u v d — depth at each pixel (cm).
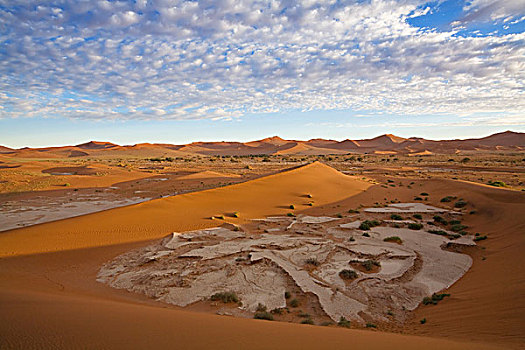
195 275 1405
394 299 1187
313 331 679
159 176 7212
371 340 612
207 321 724
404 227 2353
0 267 1482
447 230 2311
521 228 1906
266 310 1084
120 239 1973
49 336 525
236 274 1410
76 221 2344
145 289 1266
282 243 1864
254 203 3272
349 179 5250
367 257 1652
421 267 1527
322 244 1853
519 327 785
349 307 1116
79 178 6297
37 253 1709
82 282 1345
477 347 590
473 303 1063
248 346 522
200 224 2372
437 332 871
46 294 989
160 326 633
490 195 3030
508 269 1341
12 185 5300
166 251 1733
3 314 645
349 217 2706
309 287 1270
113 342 511
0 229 2589
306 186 4272
